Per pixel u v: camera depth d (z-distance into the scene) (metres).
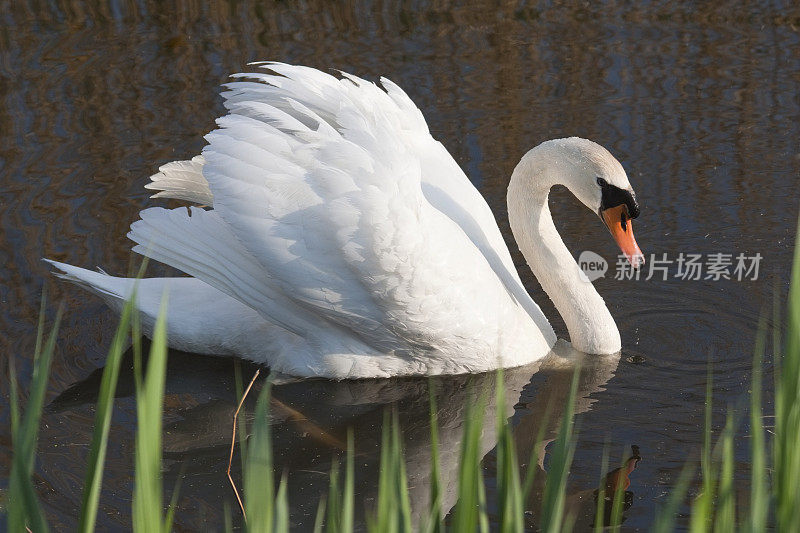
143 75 18.16
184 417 11.34
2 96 17.45
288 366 12.08
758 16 19.75
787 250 14.13
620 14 20.12
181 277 12.79
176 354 12.42
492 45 19.16
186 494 9.95
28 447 5.76
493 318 11.99
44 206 14.83
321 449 10.88
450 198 12.82
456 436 11.12
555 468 6.12
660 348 12.57
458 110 17.23
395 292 11.34
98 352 12.36
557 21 19.95
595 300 12.74
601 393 11.77
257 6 20.64
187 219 11.36
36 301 13.09
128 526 9.34
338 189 11.05
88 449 10.58
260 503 5.83
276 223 11.05
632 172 15.77
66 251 13.91
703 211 14.99
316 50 18.92
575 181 12.33
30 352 12.18
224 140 11.17
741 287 13.58
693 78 17.95
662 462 10.31
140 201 14.97
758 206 15.02
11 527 5.80
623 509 9.60
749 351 12.33
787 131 16.53
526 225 13.01
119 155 15.97
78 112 17.06
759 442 6.76
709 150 16.22
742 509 9.41
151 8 20.59
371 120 11.89
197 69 18.31
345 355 11.95
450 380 12.22
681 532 9.18
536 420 11.30
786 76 17.86
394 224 11.12
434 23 19.94
